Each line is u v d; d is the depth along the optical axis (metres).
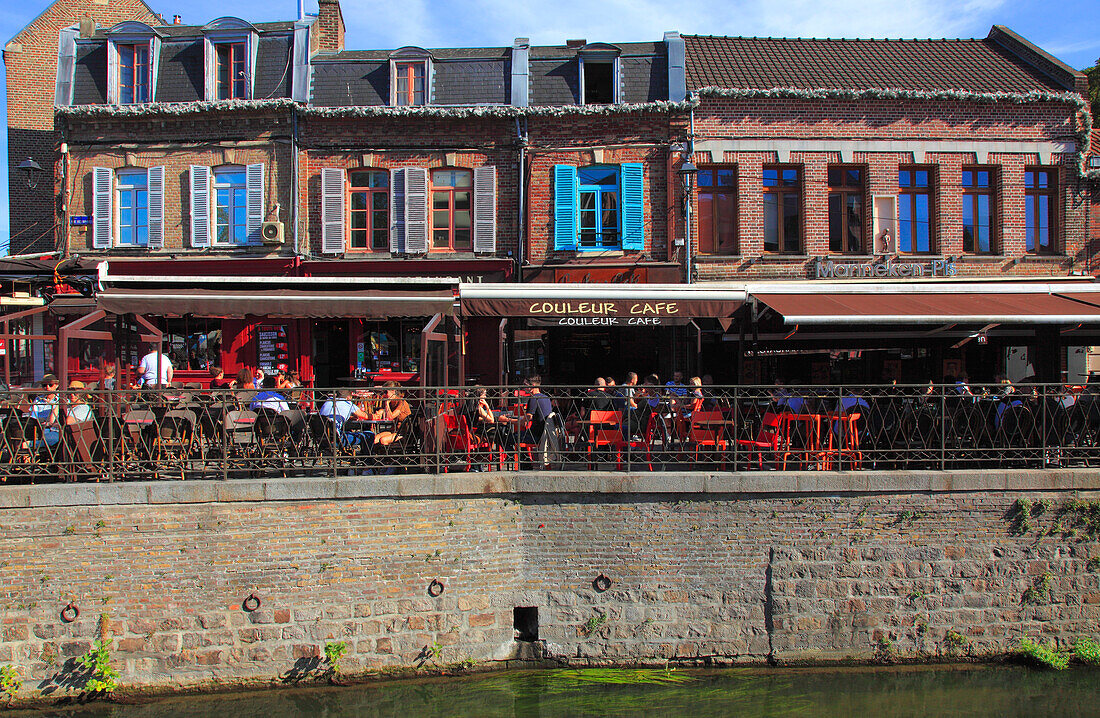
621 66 13.34
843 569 7.61
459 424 8.03
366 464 8.13
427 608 7.36
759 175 13.05
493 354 13.07
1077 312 8.92
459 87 13.33
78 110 12.73
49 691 6.85
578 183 13.16
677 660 7.57
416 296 9.58
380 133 13.10
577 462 7.95
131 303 8.74
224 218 13.17
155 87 13.18
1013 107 13.20
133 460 7.30
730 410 9.15
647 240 13.12
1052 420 8.34
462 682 7.29
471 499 7.47
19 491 6.81
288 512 7.16
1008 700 7.01
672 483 7.49
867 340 13.00
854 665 7.57
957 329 11.41
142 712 6.75
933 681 7.33
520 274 13.05
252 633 7.10
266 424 7.92
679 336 13.16
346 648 7.21
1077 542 7.66
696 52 14.88
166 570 7.01
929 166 13.28
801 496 7.61
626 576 7.58
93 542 6.92
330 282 11.01
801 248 13.24
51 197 15.98
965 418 8.84
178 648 7.01
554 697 7.11
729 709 6.92
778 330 11.82
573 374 13.44
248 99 13.10
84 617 6.92
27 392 7.10
